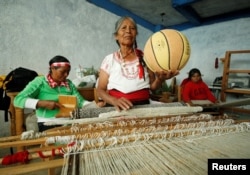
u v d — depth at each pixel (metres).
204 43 4.30
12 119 2.08
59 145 0.55
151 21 4.48
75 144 0.52
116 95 1.19
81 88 2.51
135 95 1.19
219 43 4.04
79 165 0.45
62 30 3.33
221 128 0.67
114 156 0.50
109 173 0.43
